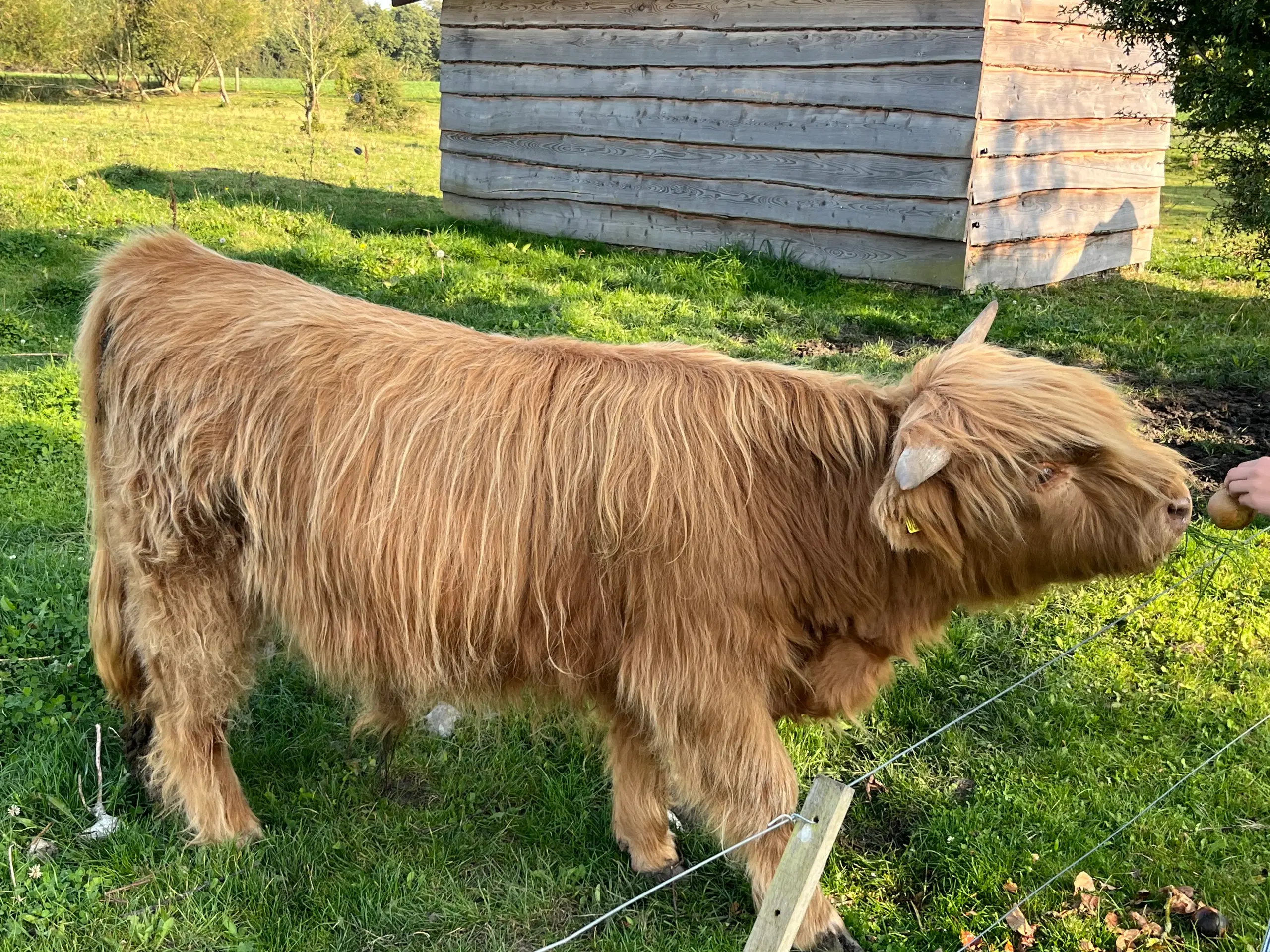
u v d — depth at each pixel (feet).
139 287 9.81
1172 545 7.70
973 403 7.69
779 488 8.56
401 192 52.44
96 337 9.93
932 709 13.16
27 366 22.52
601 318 26.81
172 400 9.24
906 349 25.95
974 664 14.05
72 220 35.99
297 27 97.14
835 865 10.60
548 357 9.14
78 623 13.07
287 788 11.25
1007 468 7.56
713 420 8.61
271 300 9.65
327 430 8.80
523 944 9.45
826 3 31.45
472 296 28.45
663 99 36.32
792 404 8.72
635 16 36.37
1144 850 10.71
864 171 31.83
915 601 8.77
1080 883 10.12
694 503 8.34
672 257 35.53
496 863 10.37
